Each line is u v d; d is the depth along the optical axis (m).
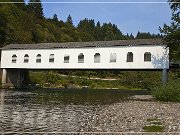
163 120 13.99
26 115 17.00
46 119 15.47
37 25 110.44
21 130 12.30
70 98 31.05
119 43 40.94
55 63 44.38
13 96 32.09
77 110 19.73
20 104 23.53
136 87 67.38
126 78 72.44
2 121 14.57
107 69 41.75
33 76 60.50
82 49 42.66
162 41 38.75
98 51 41.66
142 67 39.22
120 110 18.88
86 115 17.06
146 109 19.05
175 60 38.06
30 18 107.88
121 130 11.77
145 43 39.03
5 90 42.97
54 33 121.88
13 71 51.38
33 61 46.06
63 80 65.38
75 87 61.94
